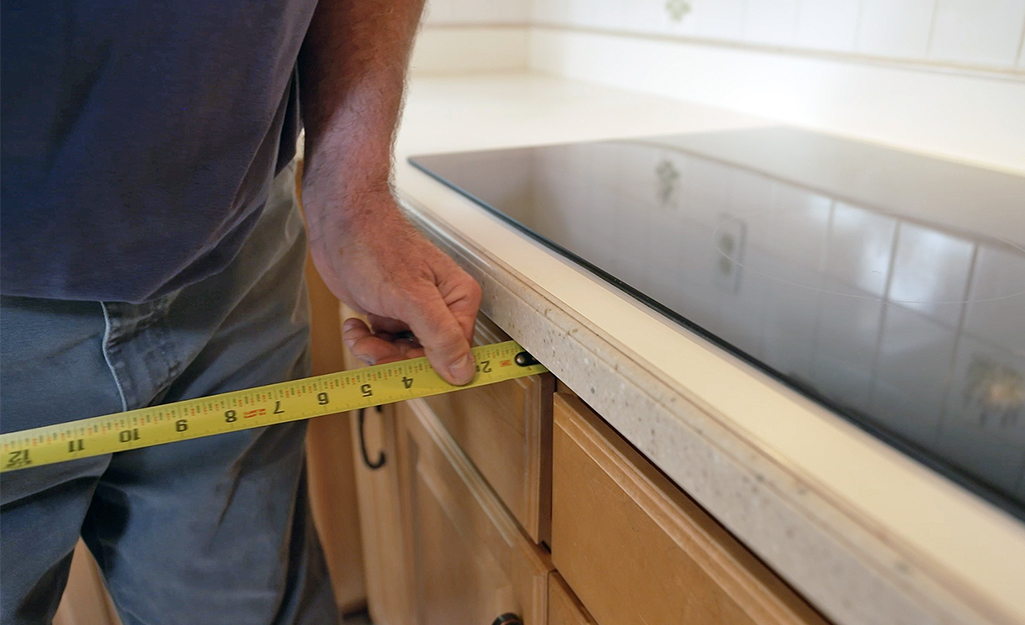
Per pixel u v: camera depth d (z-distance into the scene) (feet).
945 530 1.00
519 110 4.15
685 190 2.58
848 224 2.25
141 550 2.48
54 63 1.36
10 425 1.82
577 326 1.57
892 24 3.17
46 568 2.08
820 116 3.58
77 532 2.14
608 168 2.87
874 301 1.68
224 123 1.58
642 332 1.53
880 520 1.02
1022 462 1.10
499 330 2.15
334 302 3.73
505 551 2.36
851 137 3.44
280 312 2.43
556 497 1.97
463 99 4.51
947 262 1.94
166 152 1.53
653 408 1.33
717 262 1.91
